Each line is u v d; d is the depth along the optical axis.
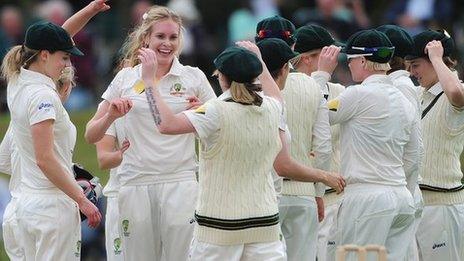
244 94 31.30
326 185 35.22
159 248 36.59
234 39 72.75
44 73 34.03
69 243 34.44
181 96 35.91
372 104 35.16
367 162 35.31
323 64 36.41
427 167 39.00
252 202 31.55
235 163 31.39
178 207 35.81
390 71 37.16
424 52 38.59
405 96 36.72
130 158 36.00
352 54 35.69
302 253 36.03
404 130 35.59
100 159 35.56
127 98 35.31
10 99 34.25
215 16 76.31
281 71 33.97
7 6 79.19
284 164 33.59
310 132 35.75
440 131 38.81
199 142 31.80
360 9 67.19
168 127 31.05
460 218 39.34
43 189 34.16
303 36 37.50
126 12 75.50
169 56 35.91
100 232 54.88
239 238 31.48
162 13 35.88
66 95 35.69
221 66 31.27
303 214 35.94
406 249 35.84
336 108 35.41
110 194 37.62
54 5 75.06
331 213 39.75
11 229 34.84
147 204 36.00
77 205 34.53
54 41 33.91
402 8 69.75
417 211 37.31
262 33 36.28
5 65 34.44
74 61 72.56
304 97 35.53
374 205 35.12
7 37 72.94
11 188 35.44
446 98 38.56
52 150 33.50
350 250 30.41
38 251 34.19
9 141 35.91
